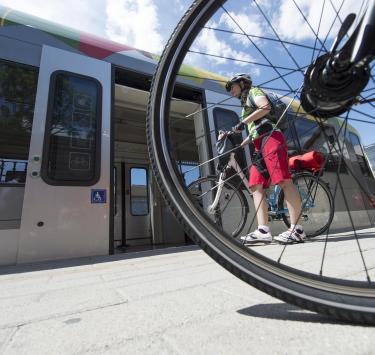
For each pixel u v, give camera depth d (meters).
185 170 1.28
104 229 2.93
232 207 3.27
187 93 4.12
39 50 3.04
